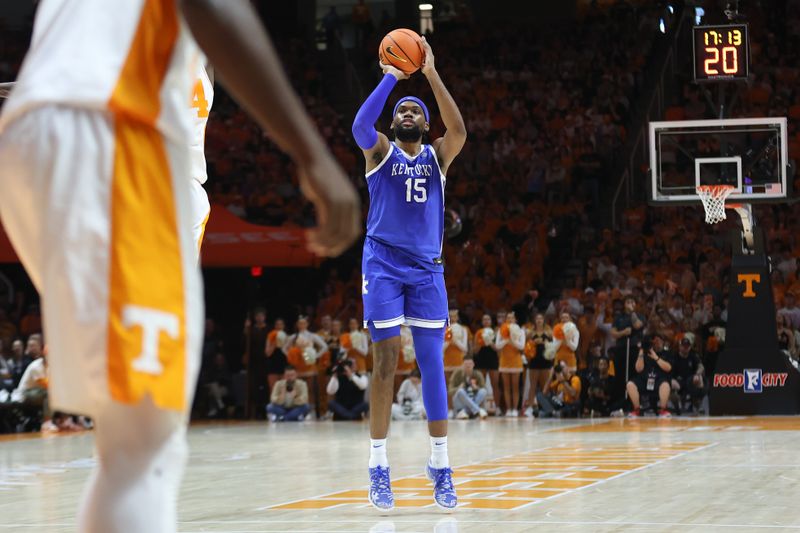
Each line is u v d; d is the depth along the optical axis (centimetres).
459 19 3406
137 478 172
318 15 3431
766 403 1673
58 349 170
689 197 1667
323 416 2041
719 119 1689
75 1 184
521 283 2341
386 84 594
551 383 1839
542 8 3366
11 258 1852
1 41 2853
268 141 2725
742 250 1711
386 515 557
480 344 1931
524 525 503
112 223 170
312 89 3062
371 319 589
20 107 175
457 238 2541
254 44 163
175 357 175
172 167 180
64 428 1769
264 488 723
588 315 1952
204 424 1902
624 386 1817
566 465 838
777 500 591
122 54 177
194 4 161
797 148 2614
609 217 2553
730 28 1666
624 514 538
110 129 174
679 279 2155
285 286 2447
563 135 2814
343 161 2831
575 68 3070
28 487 787
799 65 2845
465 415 1823
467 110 2977
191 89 192
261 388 2080
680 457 895
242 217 2508
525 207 2611
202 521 542
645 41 3122
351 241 169
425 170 604
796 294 2022
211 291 2442
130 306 169
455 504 568
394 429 1558
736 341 1692
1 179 178
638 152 2602
